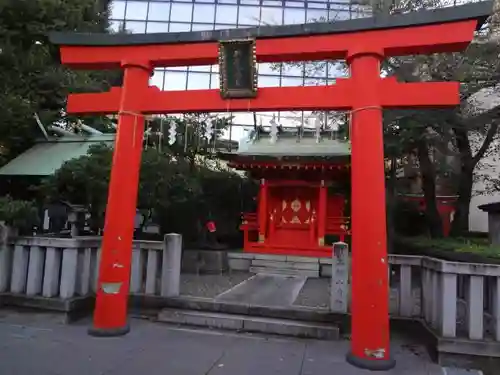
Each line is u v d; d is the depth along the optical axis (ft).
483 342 17.15
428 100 17.65
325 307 24.47
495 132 44.98
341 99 18.80
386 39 18.20
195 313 23.85
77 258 23.95
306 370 16.52
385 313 17.17
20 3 29.12
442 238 46.78
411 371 16.74
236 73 19.58
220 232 57.00
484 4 16.88
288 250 47.80
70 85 35.53
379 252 17.37
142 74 21.43
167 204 37.40
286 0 90.84
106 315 20.40
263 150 50.93
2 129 34.12
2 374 14.78
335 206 51.78
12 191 34.37
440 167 53.11
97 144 32.65
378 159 17.83
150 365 16.39
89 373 15.29
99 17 44.80
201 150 52.21
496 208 41.29
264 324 22.33
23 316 23.00
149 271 25.46
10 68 32.01
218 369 16.26
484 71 37.63
